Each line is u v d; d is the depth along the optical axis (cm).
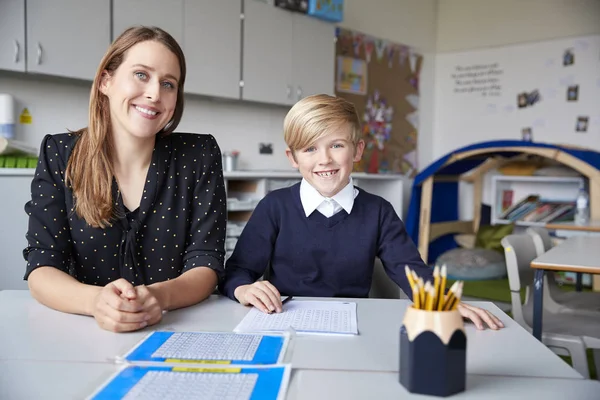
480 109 523
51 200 108
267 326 85
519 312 178
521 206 470
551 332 169
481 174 508
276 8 355
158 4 292
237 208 320
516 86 500
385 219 132
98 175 107
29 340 79
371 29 475
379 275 136
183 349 74
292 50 368
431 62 543
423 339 59
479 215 510
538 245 201
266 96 354
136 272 114
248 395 58
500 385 63
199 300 103
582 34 461
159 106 106
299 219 130
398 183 439
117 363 69
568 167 446
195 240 118
